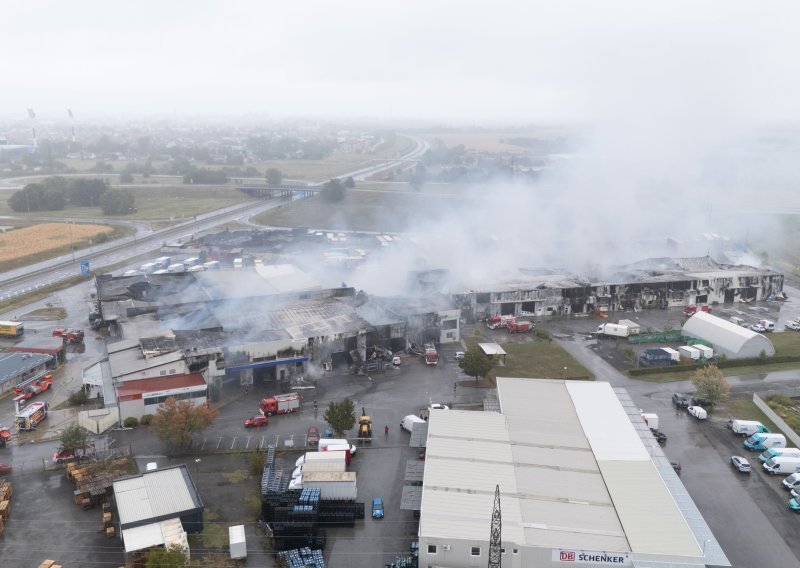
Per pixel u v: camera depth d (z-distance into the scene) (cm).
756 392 9131
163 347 8962
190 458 7181
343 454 6681
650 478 6000
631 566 5003
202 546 5709
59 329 11262
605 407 7388
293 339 9325
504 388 7819
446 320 10875
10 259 16888
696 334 11056
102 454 7206
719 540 5847
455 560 5188
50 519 6097
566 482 5928
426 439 7050
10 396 8844
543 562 5081
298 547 5684
